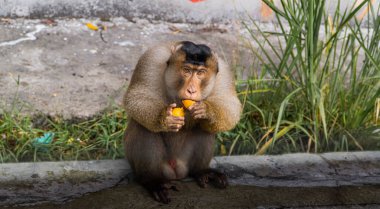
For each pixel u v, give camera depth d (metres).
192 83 5.61
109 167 6.52
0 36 9.18
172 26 10.01
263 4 10.20
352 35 7.68
